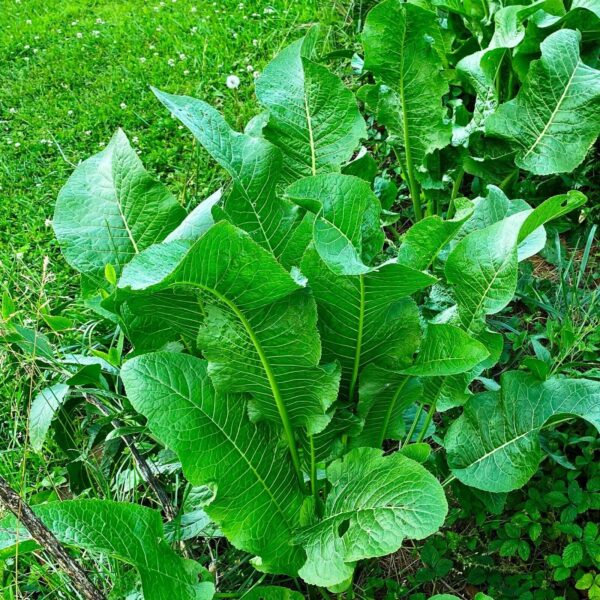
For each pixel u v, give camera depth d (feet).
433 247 6.88
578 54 10.30
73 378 8.18
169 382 6.64
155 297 6.37
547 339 10.47
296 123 9.31
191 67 18.31
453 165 11.52
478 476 7.75
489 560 8.42
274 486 7.26
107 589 8.21
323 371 6.72
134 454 8.73
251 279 5.85
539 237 7.50
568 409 7.56
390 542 6.28
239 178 7.45
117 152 8.25
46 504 6.48
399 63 10.73
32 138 17.84
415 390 7.42
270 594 7.34
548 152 10.61
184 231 7.83
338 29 17.20
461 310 7.22
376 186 10.98
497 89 11.92
